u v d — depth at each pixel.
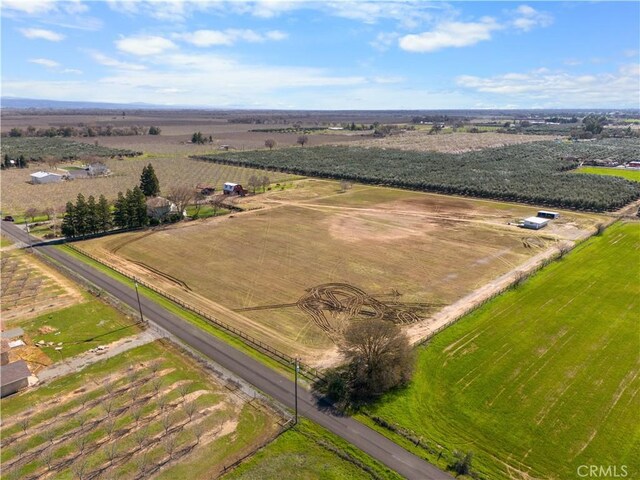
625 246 83.31
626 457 34.72
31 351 48.69
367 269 72.06
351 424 38.62
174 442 36.16
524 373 45.19
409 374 43.19
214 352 49.19
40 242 85.88
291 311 58.47
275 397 42.00
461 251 80.38
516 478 32.88
